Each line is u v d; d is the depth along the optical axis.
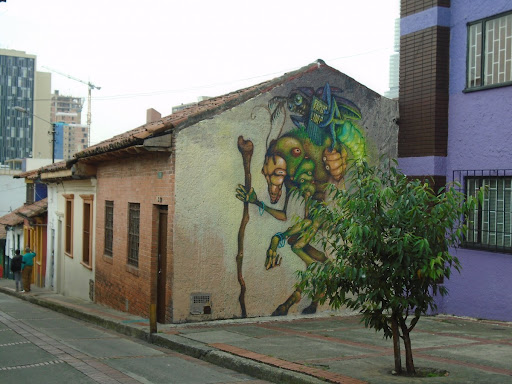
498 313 10.70
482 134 11.15
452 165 11.75
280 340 9.04
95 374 7.32
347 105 12.18
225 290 11.03
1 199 41.78
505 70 10.81
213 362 8.10
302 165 11.72
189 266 10.73
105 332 11.32
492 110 10.95
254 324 10.64
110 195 14.45
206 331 9.90
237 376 7.34
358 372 6.77
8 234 31.88
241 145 11.16
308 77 11.81
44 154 127.44
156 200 11.30
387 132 12.57
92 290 16.38
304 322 10.93
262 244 11.35
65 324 12.79
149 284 11.62
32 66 128.62
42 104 129.50
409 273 6.28
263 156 11.36
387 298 6.40
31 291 22.03
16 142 127.56
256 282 11.30
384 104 12.55
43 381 7.00
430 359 7.48
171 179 10.71
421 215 6.25
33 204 27.83
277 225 11.48
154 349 9.20
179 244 10.65
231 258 11.09
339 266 6.45
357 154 12.25
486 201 11.05
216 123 10.95
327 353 7.97
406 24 12.57
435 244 6.34
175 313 10.60
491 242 10.91
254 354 7.93
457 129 11.67
